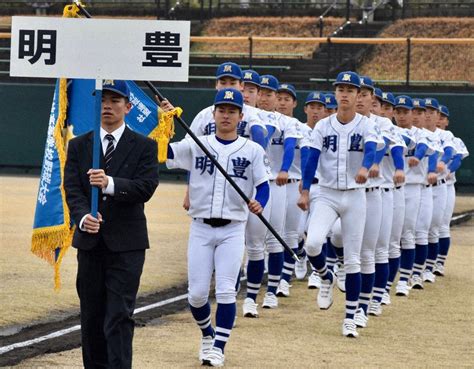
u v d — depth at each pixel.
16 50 8.67
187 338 11.94
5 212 26.09
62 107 10.01
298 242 16.80
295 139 14.51
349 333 12.42
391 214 14.49
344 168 12.75
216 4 51.44
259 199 10.78
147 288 15.86
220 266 10.67
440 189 18.61
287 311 14.37
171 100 38.12
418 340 12.36
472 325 13.51
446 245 19.05
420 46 43.12
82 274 8.80
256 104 15.41
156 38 8.69
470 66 42.00
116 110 8.82
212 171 10.77
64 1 50.56
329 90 39.09
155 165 8.87
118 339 8.62
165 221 25.62
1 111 40.38
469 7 46.38
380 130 13.03
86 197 8.82
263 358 10.93
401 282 16.61
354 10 48.81
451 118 37.03
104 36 8.66
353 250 12.69
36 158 40.34
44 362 10.37
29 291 14.79
